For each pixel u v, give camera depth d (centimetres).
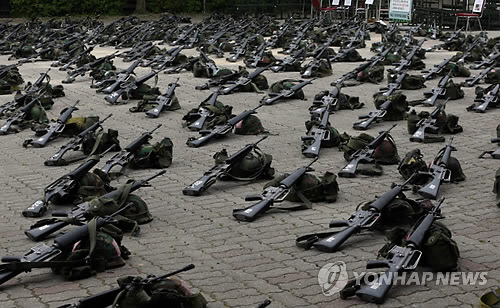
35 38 4103
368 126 1953
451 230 1219
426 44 4009
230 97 2481
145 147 1638
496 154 1661
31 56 3488
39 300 974
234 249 1151
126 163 1582
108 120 2155
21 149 1841
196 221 1284
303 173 1359
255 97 2480
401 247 1030
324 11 5262
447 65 2811
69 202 1381
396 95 2058
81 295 988
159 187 1489
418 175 1423
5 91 2642
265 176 1523
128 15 6050
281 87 2462
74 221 1196
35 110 2091
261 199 1309
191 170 1609
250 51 3556
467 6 4866
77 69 2925
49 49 3566
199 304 912
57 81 2906
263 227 1248
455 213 1305
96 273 1058
